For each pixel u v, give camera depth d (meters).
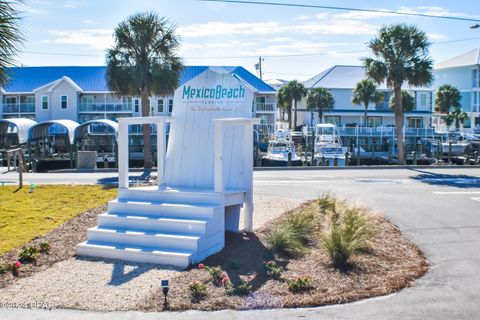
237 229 10.57
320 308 6.95
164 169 11.16
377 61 32.00
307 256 9.06
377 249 9.56
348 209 11.30
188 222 9.14
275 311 6.83
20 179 15.55
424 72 31.33
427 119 58.62
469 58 65.25
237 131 11.02
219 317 6.60
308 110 60.41
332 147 39.69
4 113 54.19
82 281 7.82
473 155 40.22
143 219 9.52
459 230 11.10
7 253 9.02
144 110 27.72
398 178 20.19
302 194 15.65
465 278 8.22
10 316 6.56
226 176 10.89
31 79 56.28
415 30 31.47
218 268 8.05
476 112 63.38
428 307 6.98
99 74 56.50
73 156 35.34
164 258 8.59
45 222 11.10
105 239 9.41
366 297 7.36
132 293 7.30
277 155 36.62
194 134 11.48
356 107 59.03
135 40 27.16
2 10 7.41
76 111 53.53
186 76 53.53
